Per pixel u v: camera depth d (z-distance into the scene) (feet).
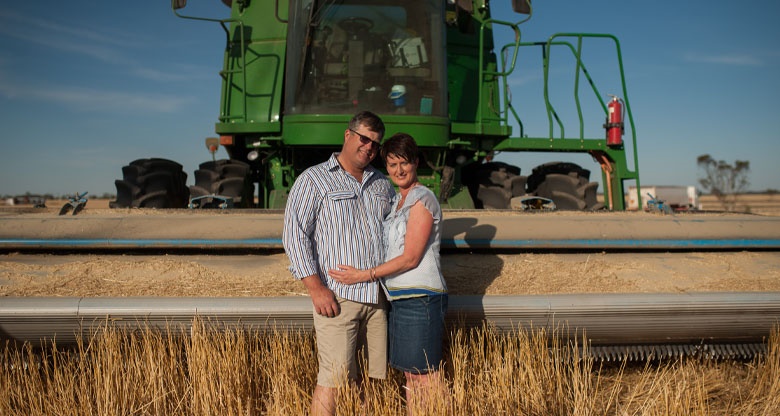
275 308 11.73
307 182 10.85
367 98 20.98
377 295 10.84
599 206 22.82
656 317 12.39
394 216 11.18
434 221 10.86
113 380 11.34
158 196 20.72
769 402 12.28
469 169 25.45
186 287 12.51
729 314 12.51
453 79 25.31
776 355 13.00
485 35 26.43
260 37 23.85
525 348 12.00
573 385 12.34
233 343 11.85
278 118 22.89
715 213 19.21
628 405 11.78
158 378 11.44
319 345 10.94
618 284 13.19
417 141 21.01
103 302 11.62
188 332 11.90
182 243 13.83
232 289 12.48
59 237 13.69
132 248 13.94
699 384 12.06
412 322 10.77
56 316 11.48
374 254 11.00
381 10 21.13
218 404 11.29
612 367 14.33
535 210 18.22
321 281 10.77
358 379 11.84
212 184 21.54
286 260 13.85
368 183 11.29
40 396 11.12
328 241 10.84
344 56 20.97
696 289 13.10
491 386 11.54
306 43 20.81
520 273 13.55
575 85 23.35
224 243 13.87
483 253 14.65
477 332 12.25
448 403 10.55
